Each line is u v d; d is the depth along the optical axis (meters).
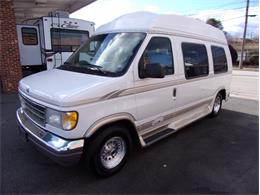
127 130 3.46
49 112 2.89
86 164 3.15
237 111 6.95
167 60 3.94
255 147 4.43
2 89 8.80
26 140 3.46
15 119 5.65
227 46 6.31
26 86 3.41
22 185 3.12
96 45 3.91
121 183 3.21
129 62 3.31
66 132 2.76
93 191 3.04
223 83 6.11
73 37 10.68
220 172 3.53
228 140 4.75
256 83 13.45
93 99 2.88
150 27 3.63
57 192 3.00
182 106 4.50
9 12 8.38
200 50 4.90
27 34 10.56
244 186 3.20
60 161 2.82
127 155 3.55
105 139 3.15
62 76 3.42
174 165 3.70
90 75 3.29
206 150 4.27
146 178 3.34
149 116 3.72
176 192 3.04
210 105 5.76
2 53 8.43
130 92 3.29
